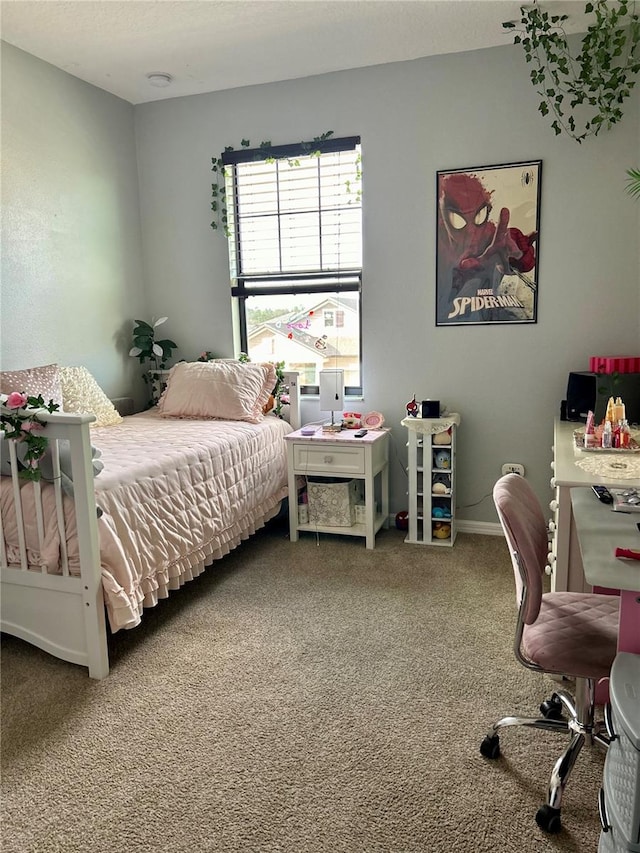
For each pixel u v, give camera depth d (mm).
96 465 2131
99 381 3740
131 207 3971
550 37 2859
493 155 3277
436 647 2320
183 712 1958
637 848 1076
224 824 1515
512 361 3408
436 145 3363
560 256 3238
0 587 2273
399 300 3564
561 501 2023
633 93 3008
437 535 3453
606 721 1376
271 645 2357
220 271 3932
